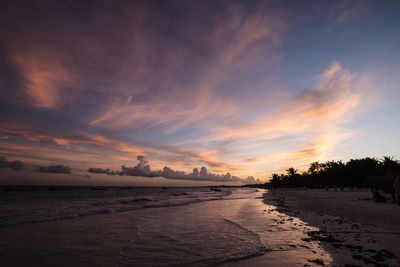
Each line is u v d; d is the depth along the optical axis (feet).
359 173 206.69
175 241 28.68
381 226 33.45
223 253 23.32
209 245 26.58
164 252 24.09
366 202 73.20
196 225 39.96
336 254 21.54
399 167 78.54
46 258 22.45
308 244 25.53
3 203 92.68
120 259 22.02
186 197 141.49
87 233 33.60
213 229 36.24
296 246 25.00
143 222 43.45
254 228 36.60
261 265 19.65
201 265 20.08
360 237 27.32
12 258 22.44
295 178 406.41
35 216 50.16
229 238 29.91
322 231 31.63
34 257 22.76
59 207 73.00
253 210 63.93
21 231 35.09
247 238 29.71
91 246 26.61
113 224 41.27
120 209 65.51
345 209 55.57
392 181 67.15
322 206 66.49
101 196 153.17
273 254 22.52
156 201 102.78
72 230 35.78
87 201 103.45
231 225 39.65
